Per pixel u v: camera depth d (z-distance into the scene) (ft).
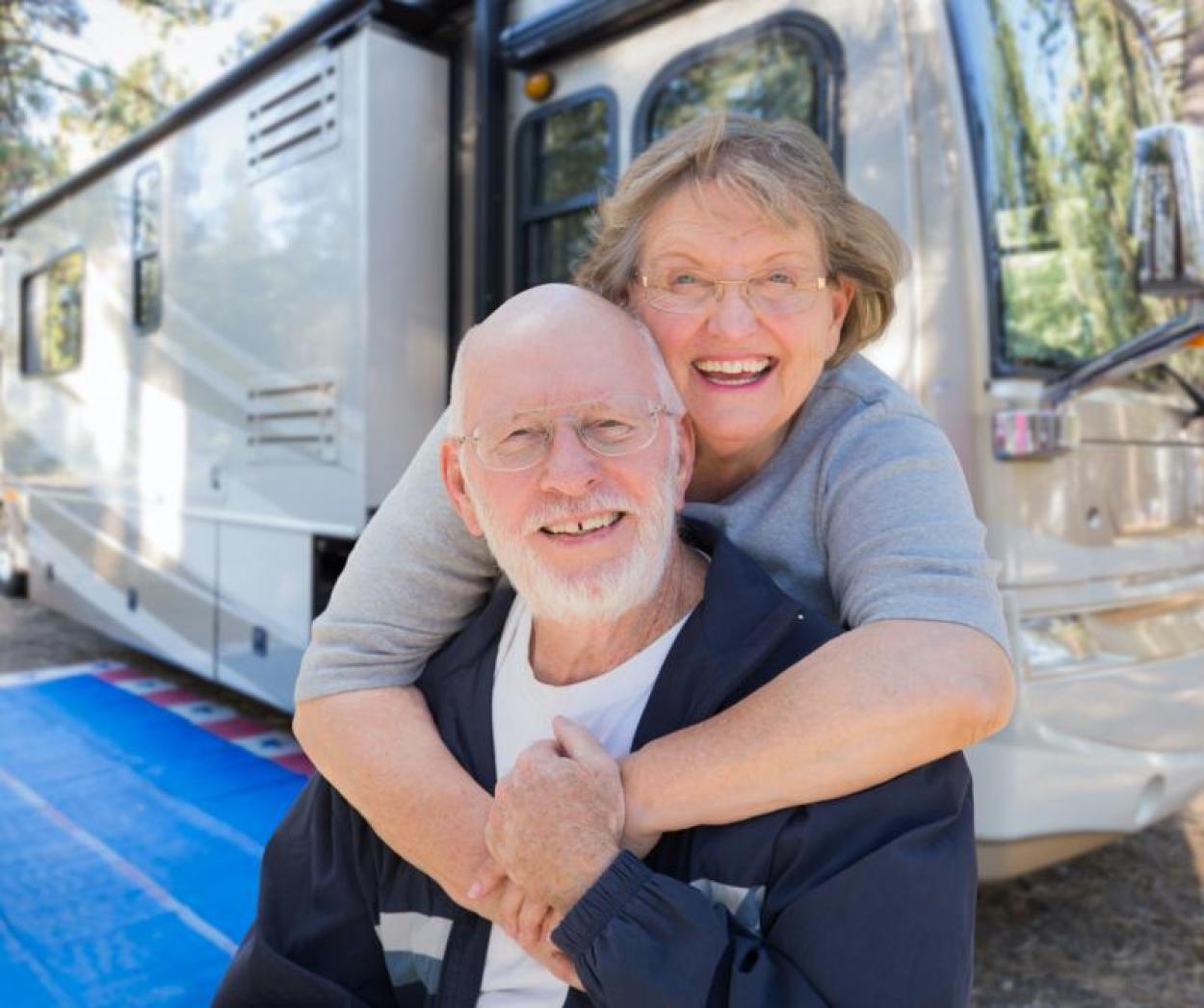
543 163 10.32
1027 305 7.64
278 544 12.30
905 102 7.57
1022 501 7.29
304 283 11.70
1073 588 7.65
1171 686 8.40
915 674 3.62
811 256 4.40
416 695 4.68
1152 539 8.48
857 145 7.86
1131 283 8.88
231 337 13.29
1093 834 7.79
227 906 9.19
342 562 11.37
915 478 4.35
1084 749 7.59
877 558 4.13
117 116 45.19
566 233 10.12
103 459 17.21
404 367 10.92
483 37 10.52
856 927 3.54
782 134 4.39
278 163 12.20
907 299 7.45
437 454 4.90
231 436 13.34
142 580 15.88
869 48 7.83
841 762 3.57
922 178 7.50
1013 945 9.20
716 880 3.78
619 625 4.33
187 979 7.97
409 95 10.97
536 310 4.18
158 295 15.34
